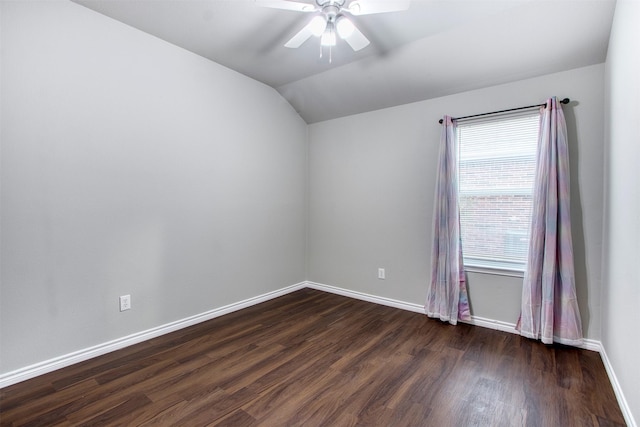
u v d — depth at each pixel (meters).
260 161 3.78
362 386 2.09
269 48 2.96
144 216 2.73
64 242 2.28
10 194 2.04
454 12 2.35
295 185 4.29
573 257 2.62
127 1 2.28
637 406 1.57
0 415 1.78
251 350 2.60
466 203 3.24
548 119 2.64
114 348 2.56
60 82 2.23
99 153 2.44
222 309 3.39
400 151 3.64
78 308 2.36
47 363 2.22
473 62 2.83
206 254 3.23
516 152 2.97
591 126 2.59
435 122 3.39
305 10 2.03
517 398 1.96
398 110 3.64
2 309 2.03
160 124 2.82
